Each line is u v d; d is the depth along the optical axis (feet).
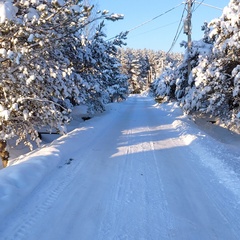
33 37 23.13
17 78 26.23
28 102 28.19
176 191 18.72
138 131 43.86
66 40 29.94
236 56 40.78
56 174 21.59
